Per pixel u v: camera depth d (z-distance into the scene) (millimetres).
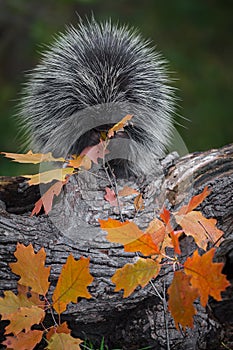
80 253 5723
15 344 5281
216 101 15797
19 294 5449
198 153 6531
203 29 17438
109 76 6855
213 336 6059
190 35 17281
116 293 5691
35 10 17078
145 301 5867
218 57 17031
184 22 17500
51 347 5258
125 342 5984
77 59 7023
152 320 5820
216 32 17422
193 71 16438
